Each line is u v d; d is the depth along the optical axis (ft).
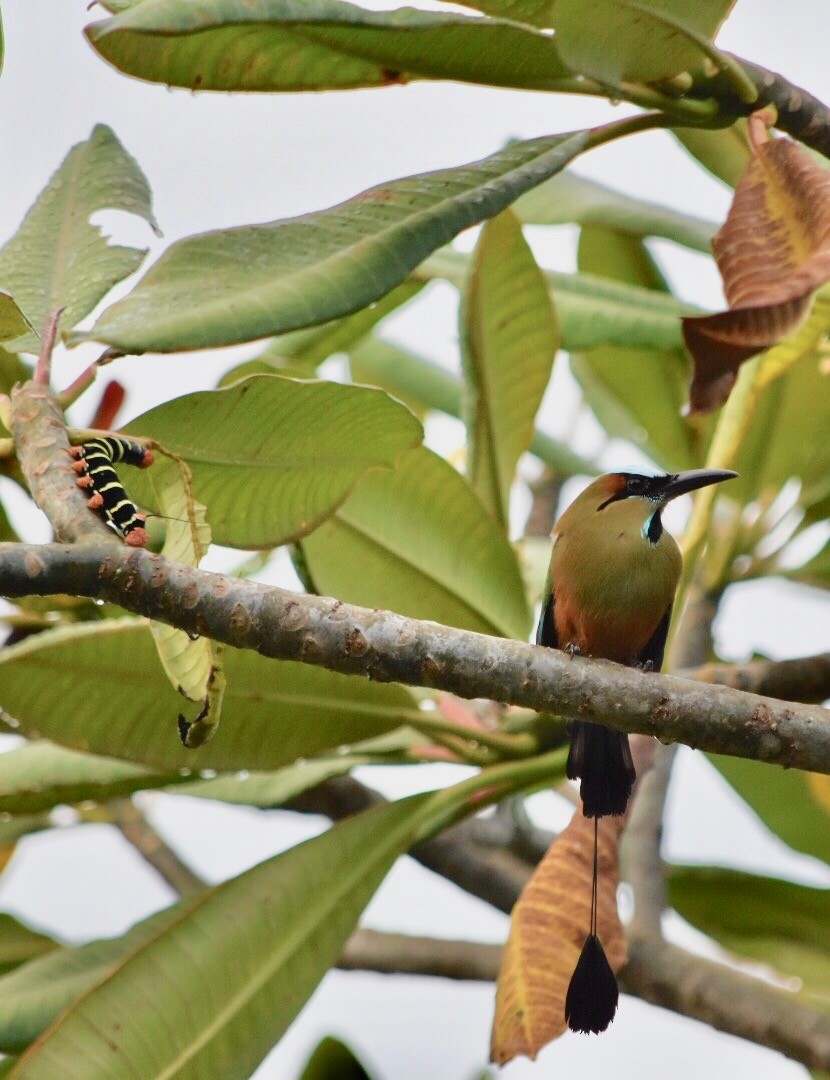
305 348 28.63
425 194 17.28
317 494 20.34
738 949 29.58
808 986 29.07
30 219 20.71
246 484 19.93
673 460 31.17
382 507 22.68
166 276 15.80
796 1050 24.81
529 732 23.11
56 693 19.62
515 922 20.98
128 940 22.02
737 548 29.66
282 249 16.29
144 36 16.53
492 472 24.12
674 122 18.80
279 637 15.38
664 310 26.99
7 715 19.58
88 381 17.54
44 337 17.46
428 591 23.13
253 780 23.16
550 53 17.87
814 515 29.32
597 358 30.99
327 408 19.03
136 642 19.30
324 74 17.66
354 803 27.96
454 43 17.44
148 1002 19.54
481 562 23.22
